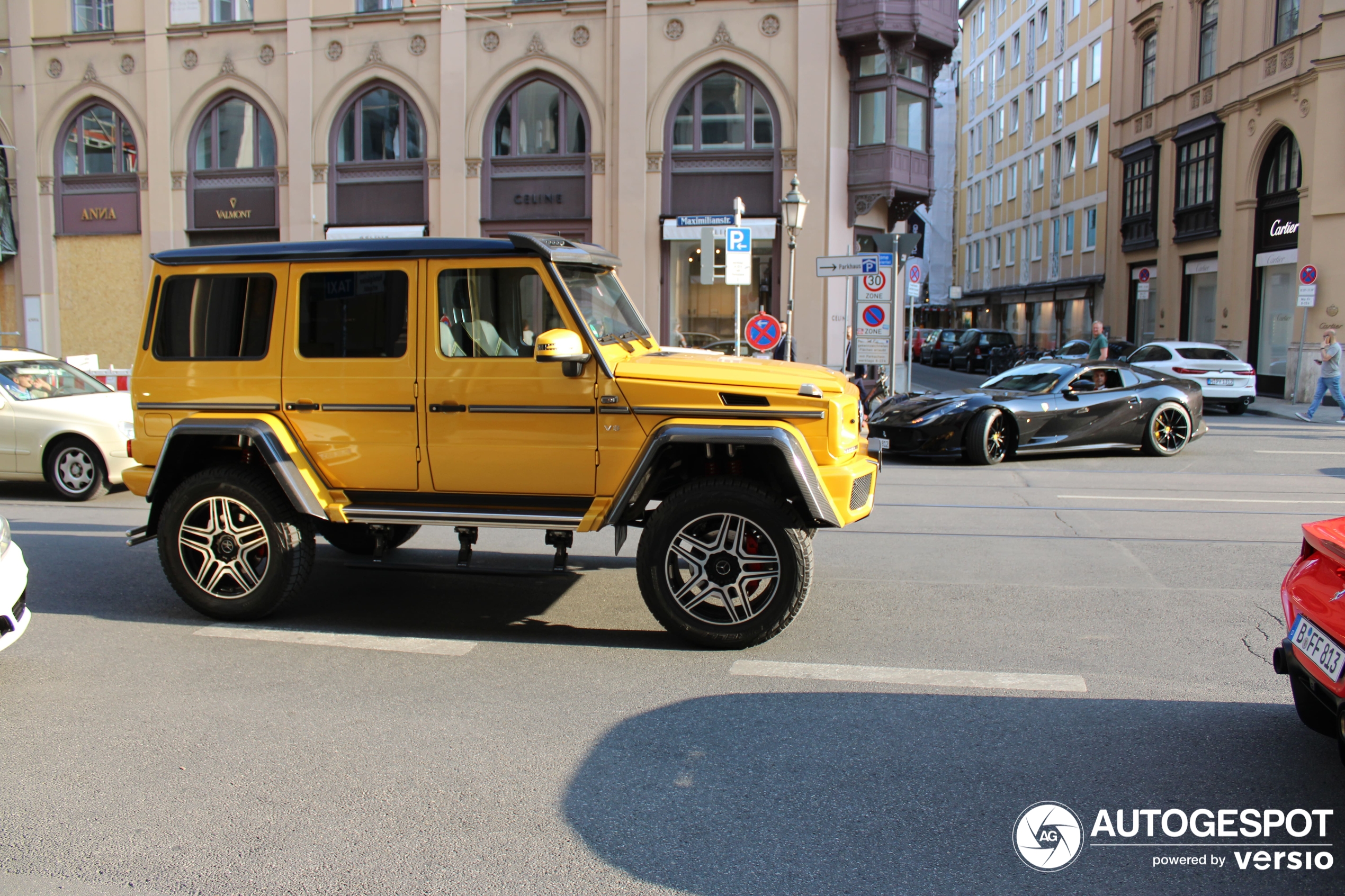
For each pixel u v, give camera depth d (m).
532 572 5.46
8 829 3.34
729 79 21.81
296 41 23.25
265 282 5.56
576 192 22.45
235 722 4.25
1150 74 31.39
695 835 3.29
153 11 24.09
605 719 4.28
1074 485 11.07
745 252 15.95
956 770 3.76
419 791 3.61
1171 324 29.53
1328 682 3.38
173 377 5.70
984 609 6.02
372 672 4.90
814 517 5.00
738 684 4.71
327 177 23.42
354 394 5.46
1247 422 18.67
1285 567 7.09
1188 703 4.44
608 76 22.05
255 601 5.67
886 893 2.95
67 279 25.36
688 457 5.54
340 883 3.01
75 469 10.29
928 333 45.81
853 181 21.89
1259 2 24.47
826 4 21.19
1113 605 6.09
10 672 4.91
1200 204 27.45
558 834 3.29
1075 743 4.00
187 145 24.23
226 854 3.17
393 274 5.41
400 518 5.42
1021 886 2.99
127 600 6.30
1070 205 39.12
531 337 5.27
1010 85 46.53
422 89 22.81
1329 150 21.77
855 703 4.44
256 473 5.68
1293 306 23.50
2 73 25.17
